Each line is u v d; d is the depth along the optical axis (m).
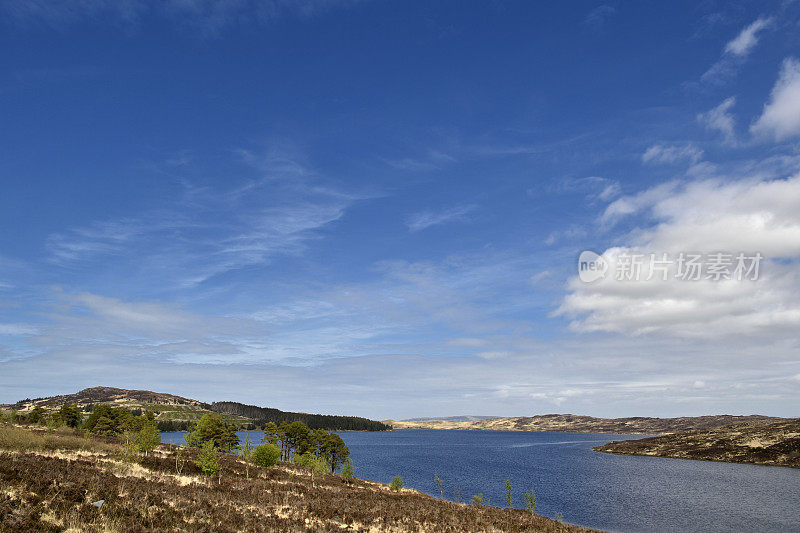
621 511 77.00
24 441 45.62
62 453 44.50
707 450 181.50
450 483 113.25
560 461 178.00
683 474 129.50
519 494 95.50
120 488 31.02
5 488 24.56
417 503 55.78
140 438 58.81
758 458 154.75
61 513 23.14
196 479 48.22
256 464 70.38
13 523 20.28
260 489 48.31
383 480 114.12
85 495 27.38
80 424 122.44
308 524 34.41
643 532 62.03
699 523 67.56
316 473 76.56
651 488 103.75
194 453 75.31
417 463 165.50
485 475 130.88
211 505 33.72
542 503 85.50
